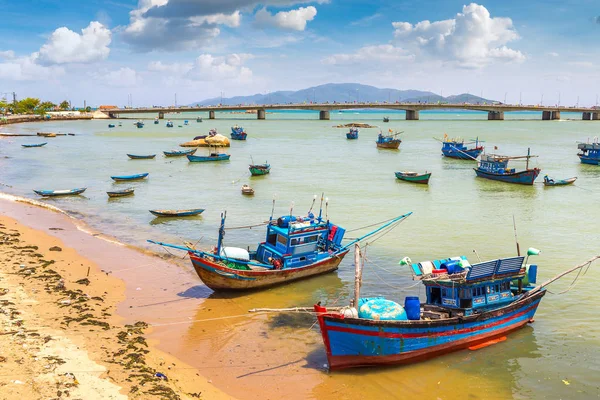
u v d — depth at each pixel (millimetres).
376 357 23297
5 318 24797
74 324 25141
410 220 53281
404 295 31984
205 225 49906
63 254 37969
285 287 33938
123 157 113250
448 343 24656
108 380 19688
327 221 37469
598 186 78562
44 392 18078
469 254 40812
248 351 24734
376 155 122438
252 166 86312
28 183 76375
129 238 44406
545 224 52062
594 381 22516
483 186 78125
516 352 25109
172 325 27219
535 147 144500
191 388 20766
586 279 34844
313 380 22344
